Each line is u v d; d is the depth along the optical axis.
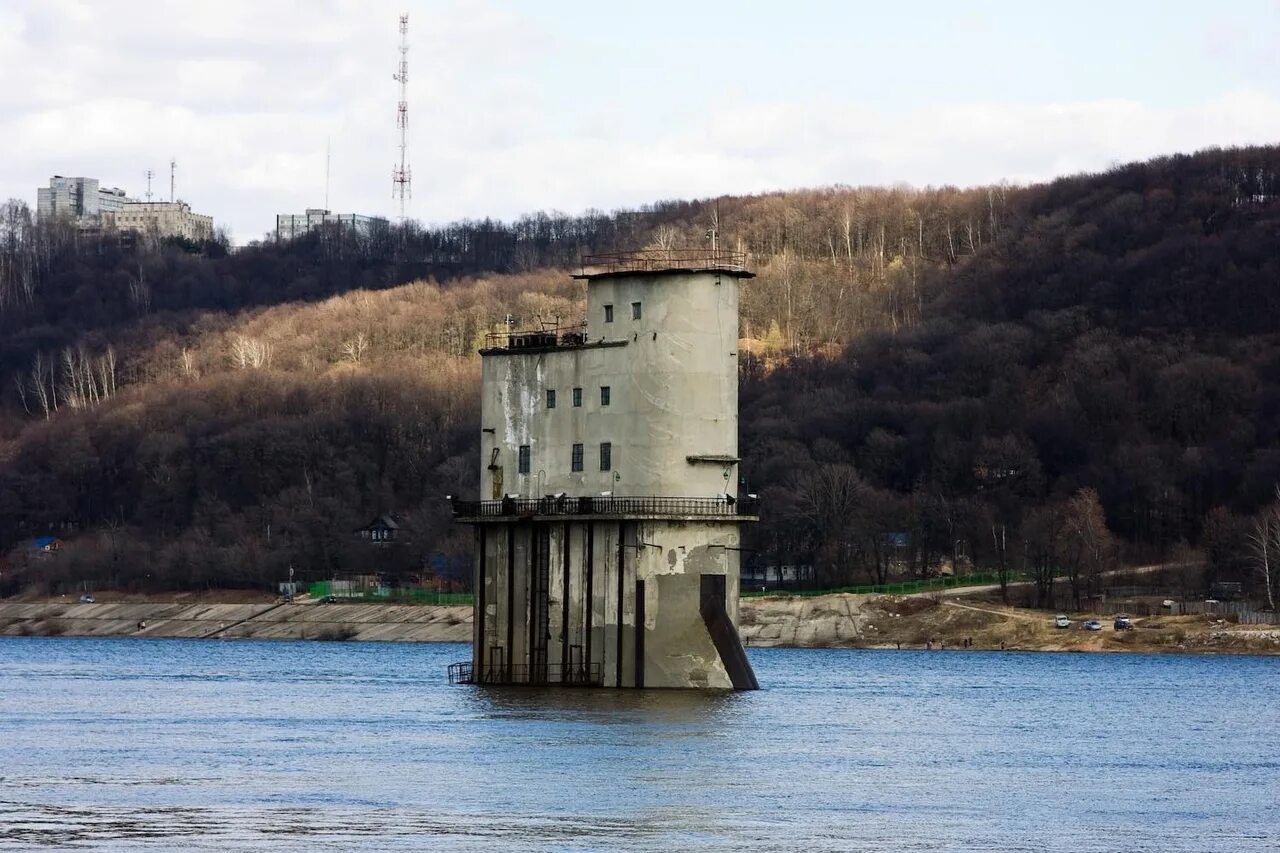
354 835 166.00
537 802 184.38
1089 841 171.88
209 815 176.25
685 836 168.12
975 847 166.50
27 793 190.38
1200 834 177.25
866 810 185.75
